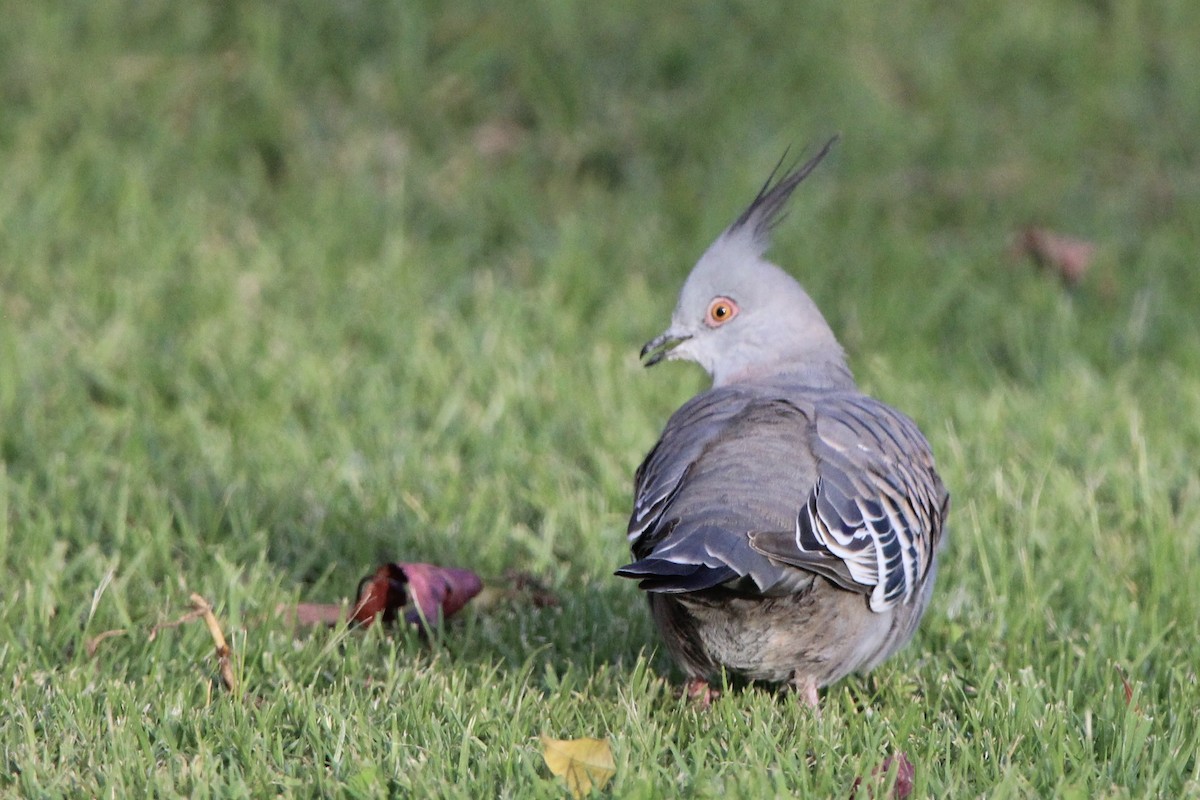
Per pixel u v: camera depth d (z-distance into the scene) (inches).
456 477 442.6
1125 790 284.4
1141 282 591.8
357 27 712.4
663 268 594.9
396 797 280.2
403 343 529.0
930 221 636.1
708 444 312.0
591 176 661.9
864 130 676.7
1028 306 574.6
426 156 661.9
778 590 295.0
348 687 320.5
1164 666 349.4
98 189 624.1
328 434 473.4
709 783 278.5
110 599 364.8
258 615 364.2
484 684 324.2
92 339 522.6
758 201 388.5
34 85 680.4
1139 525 423.8
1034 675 344.5
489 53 702.5
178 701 315.3
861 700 337.7
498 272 597.3
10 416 473.7
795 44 721.0
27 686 320.8
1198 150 680.4
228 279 561.9
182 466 453.1
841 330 561.9
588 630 373.7
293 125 669.9
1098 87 714.8
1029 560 397.4
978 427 481.1
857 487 304.5
